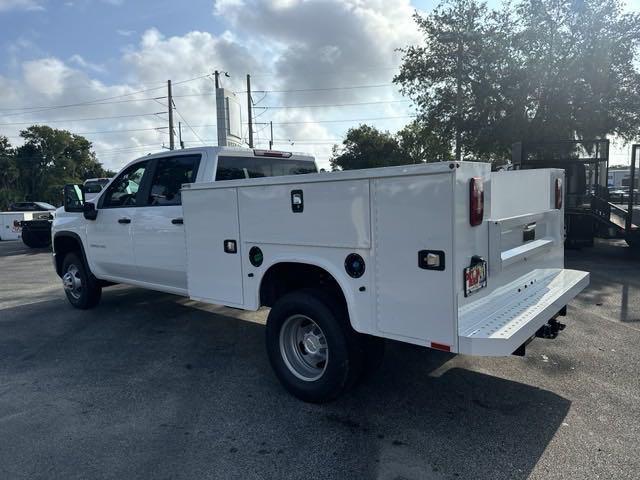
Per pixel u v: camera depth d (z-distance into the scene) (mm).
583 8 20875
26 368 4852
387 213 3148
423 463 3025
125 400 4047
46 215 20969
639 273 9133
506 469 2943
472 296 3084
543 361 4664
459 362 4676
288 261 3797
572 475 2871
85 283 6941
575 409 3697
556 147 13641
